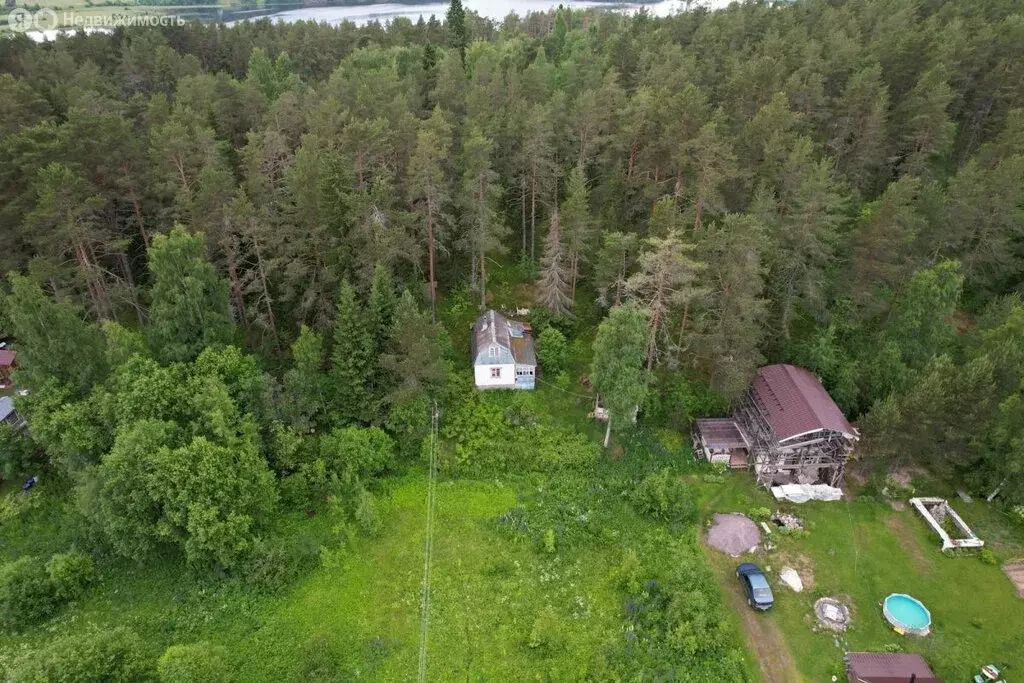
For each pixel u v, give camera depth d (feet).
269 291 163.12
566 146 185.57
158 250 124.57
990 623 106.01
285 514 123.24
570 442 139.33
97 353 123.85
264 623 103.14
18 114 168.66
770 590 107.04
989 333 134.00
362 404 135.33
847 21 256.52
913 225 153.99
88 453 115.65
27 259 147.74
